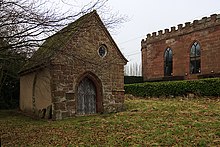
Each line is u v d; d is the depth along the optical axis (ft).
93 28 59.82
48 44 37.52
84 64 58.18
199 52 95.86
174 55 106.22
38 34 32.35
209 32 91.50
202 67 93.56
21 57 35.76
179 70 103.65
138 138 35.27
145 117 49.80
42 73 60.13
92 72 59.41
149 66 120.16
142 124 43.57
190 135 34.24
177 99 73.67
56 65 54.65
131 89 93.35
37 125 50.70
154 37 117.60
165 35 111.34
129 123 45.19
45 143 36.65
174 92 77.30
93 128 43.86
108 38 62.49
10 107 84.94
